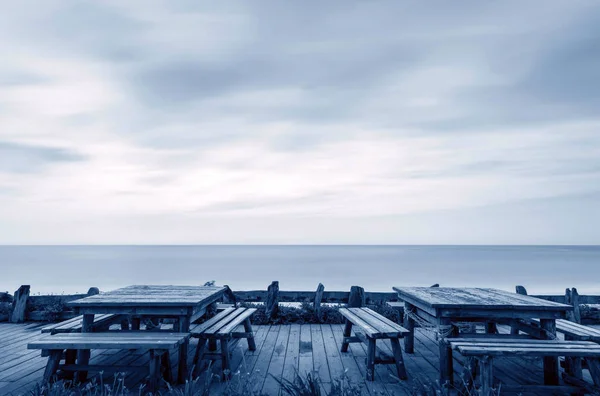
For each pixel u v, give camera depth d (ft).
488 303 13.75
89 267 222.69
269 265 239.71
